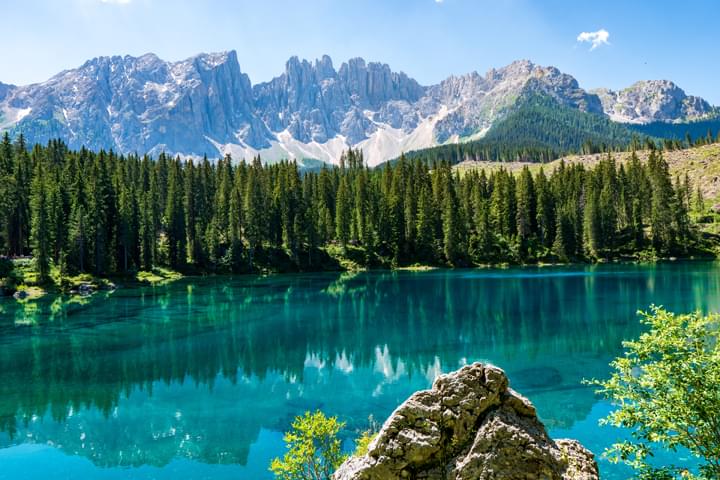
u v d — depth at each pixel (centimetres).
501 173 14650
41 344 4550
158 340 4709
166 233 11819
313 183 15688
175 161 14988
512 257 13050
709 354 1267
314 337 4791
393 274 11369
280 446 2386
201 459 2262
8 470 2180
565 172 16362
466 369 1016
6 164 11469
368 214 13712
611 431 2323
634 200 13938
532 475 896
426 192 13700
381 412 2786
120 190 11638
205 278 10975
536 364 3562
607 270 10550
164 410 2880
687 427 1241
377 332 4962
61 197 10081
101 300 7494
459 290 8081
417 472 938
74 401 3039
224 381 3425
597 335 4472
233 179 15000
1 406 2970
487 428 939
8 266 8981
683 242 13075
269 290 8619
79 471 2170
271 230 13100
